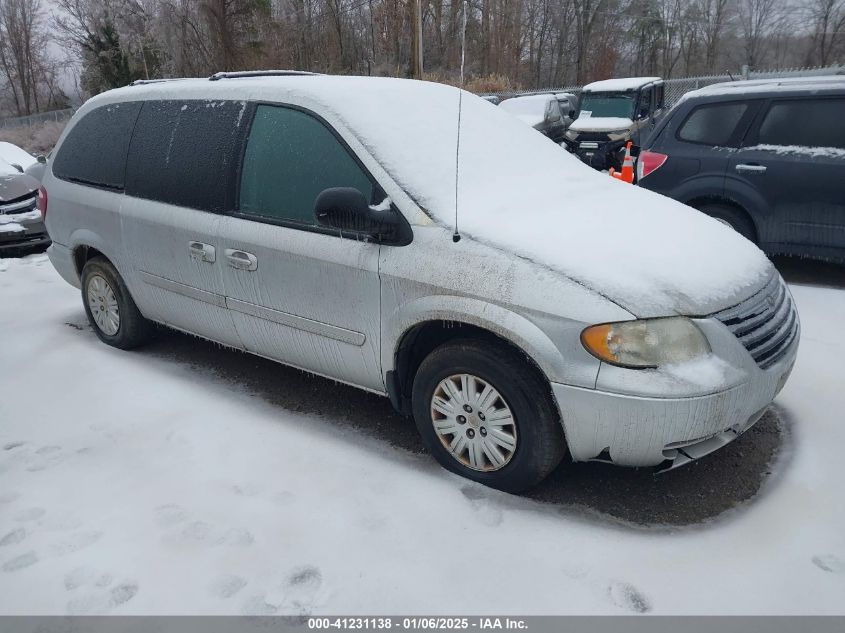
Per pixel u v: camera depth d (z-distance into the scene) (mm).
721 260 3055
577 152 14102
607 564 2604
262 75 4328
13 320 5621
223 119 3844
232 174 3744
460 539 2754
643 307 2646
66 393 4180
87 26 43750
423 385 3148
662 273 2799
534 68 40250
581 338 2656
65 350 4906
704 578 2525
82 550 2744
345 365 3469
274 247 3502
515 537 2760
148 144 4262
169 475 3246
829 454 3291
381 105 3529
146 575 2602
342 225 2994
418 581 2537
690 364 2650
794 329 3203
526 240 2900
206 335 4258
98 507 3016
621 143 13773
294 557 2674
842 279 5859
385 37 27984
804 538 2723
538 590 2488
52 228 5012
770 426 3578
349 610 2420
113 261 4551
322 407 3910
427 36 27172
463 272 2895
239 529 2838
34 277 6988
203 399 4039
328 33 33781
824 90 5582
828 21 39375
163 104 4262
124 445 3533
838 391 3891
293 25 34125
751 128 5859
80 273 5012
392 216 3086
